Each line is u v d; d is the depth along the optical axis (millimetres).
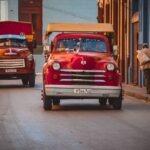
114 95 20703
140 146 13172
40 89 33531
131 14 37625
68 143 13625
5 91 31844
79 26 23562
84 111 20719
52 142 13805
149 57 28219
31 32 37906
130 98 27625
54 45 22234
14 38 35844
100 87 20562
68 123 17328
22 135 14984
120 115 19438
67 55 20938
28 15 70812
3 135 14992
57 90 20453
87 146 13180
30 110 21156
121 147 13023
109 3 47312
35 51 68750
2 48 35094
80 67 20500
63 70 20500
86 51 22062
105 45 22250
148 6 33344
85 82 20547
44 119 18359
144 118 18547
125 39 39844
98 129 15984
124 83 39031
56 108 21781
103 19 50875
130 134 15031
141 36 34094
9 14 70250
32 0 70812
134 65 37188
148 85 27984
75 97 20797
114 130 15781
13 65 34844
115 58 22047
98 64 20688
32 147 13133
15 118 18672
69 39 22312
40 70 68312
